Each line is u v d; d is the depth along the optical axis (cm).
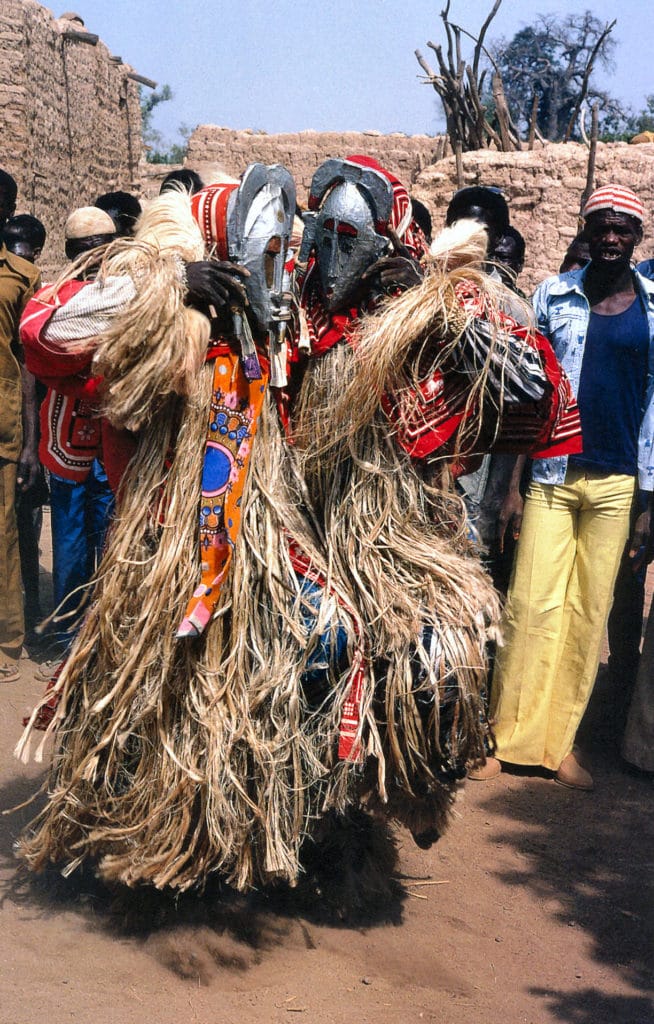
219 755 301
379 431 323
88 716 317
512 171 1388
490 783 474
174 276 294
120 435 326
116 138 1911
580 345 454
